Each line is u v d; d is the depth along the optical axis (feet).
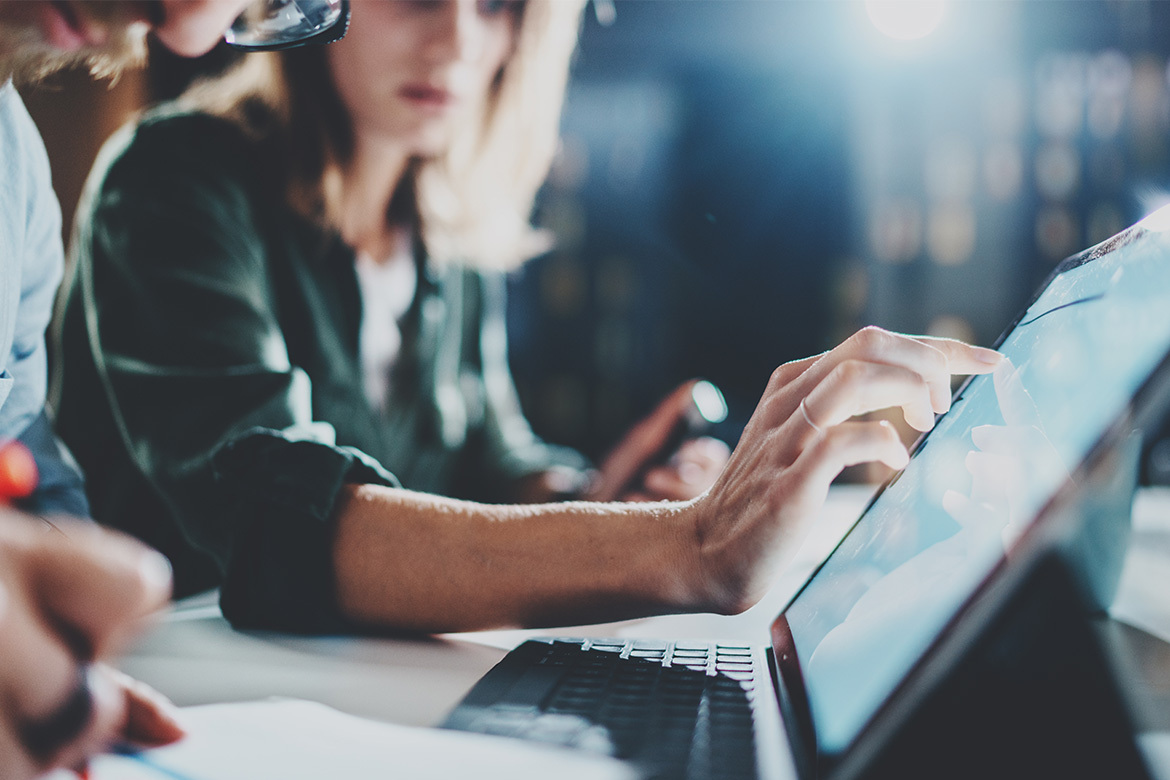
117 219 2.50
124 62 1.44
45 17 1.30
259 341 2.41
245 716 1.24
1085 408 1.03
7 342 2.00
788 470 1.56
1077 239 13.23
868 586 1.38
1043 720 0.95
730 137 13.74
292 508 1.91
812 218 13.83
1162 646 1.48
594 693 1.31
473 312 4.36
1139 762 0.94
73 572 0.63
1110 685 0.96
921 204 13.61
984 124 13.33
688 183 13.83
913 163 13.55
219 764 1.00
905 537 1.38
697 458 3.33
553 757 0.99
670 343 13.96
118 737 1.05
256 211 2.93
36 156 2.22
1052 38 12.89
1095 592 1.66
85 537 0.66
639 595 1.76
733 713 1.21
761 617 2.07
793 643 1.49
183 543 2.89
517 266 4.64
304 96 3.08
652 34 13.23
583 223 13.78
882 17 8.03
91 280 2.53
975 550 1.06
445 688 1.47
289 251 3.04
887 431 1.50
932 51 13.07
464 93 3.25
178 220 2.52
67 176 7.14
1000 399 1.45
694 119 13.75
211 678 1.53
